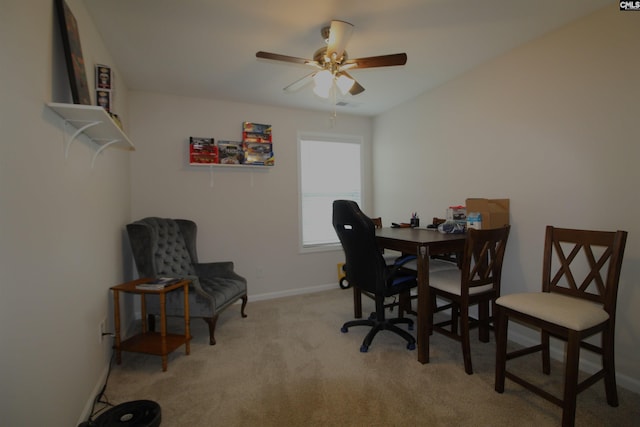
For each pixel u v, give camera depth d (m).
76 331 1.50
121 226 2.56
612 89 1.82
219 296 2.52
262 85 3.02
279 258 3.75
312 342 2.45
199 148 3.24
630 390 1.78
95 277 1.82
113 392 1.81
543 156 2.19
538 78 2.21
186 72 2.70
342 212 2.24
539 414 1.59
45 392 1.18
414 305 3.34
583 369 2.00
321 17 1.93
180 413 1.63
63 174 1.40
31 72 1.14
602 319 1.50
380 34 2.15
